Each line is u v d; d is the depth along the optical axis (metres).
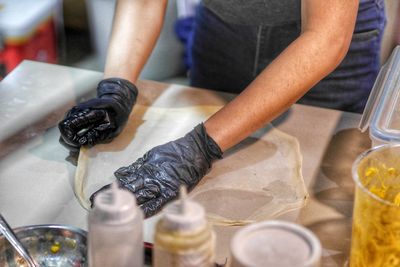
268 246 0.87
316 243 0.87
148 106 1.77
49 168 1.53
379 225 1.06
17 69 1.92
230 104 1.51
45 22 2.72
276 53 1.96
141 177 1.40
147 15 1.79
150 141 1.62
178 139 1.49
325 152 1.59
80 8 3.21
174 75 2.87
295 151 1.58
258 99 1.47
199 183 1.47
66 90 1.82
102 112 1.59
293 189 1.45
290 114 1.74
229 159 1.56
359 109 2.04
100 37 2.91
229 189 1.45
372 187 1.22
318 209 1.39
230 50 2.03
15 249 1.16
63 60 3.02
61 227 1.19
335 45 1.46
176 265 0.92
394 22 2.35
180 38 2.74
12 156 1.56
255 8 1.89
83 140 1.57
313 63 1.45
